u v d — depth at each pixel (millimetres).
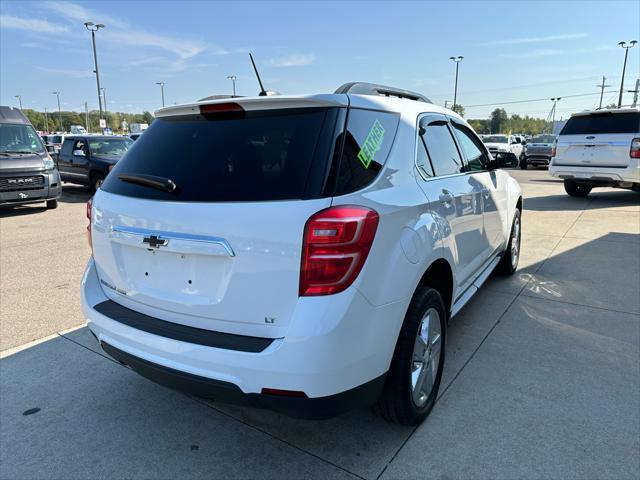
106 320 2537
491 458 2488
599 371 3344
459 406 2949
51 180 10977
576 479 2328
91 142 14211
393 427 2777
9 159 10336
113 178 2707
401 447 2594
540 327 4086
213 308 2213
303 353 2002
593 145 10422
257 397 2092
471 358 3551
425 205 2666
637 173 9859
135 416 2924
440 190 2961
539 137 25266
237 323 2170
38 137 11359
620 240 7172
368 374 2203
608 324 4129
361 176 2264
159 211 2314
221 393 2162
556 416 2830
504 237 4816
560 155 11055
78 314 4539
